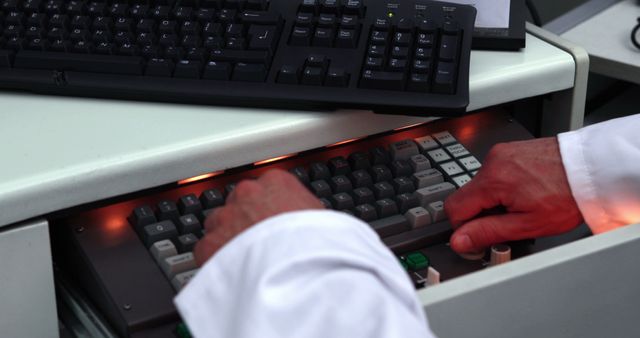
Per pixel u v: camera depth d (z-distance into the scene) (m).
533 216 0.90
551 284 0.70
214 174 0.95
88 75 0.97
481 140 1.04
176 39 1.00
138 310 0.80
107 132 0.91
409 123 0.99
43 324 0.87
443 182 0.97
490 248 0.91
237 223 0.66
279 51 0.99
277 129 0.92
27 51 0.99
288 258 0.58
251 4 1.05
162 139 0.90
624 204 0.88
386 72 0.96
